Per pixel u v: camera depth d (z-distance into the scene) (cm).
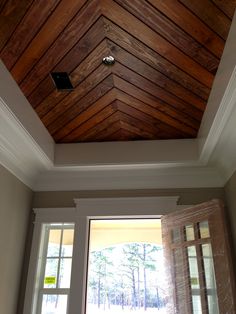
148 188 280
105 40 182
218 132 208
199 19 163
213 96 204
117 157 272
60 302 256
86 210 276
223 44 175
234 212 240
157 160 266
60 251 274
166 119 250
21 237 263
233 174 243
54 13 163
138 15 164
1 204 229
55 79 209
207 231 234
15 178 256
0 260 225
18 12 161
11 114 194
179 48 183
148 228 538
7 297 233
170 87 216
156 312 541
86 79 211
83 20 168
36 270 261
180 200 271
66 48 186
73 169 278
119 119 254
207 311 216
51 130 266
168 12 161
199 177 276
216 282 213
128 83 216
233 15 157
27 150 241
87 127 263
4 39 175
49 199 287
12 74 199
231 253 232
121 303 555
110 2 158
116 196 279
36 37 176
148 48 185
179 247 246
